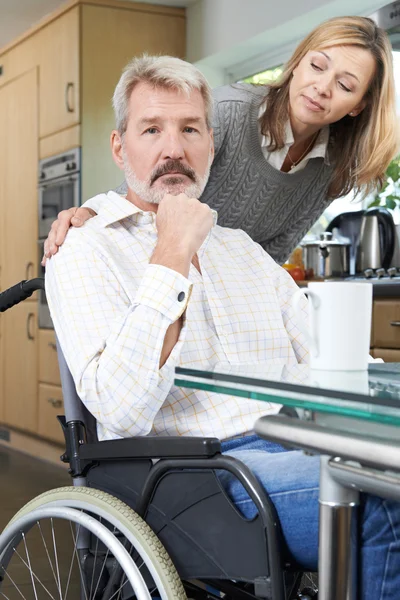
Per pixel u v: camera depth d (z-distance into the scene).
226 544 1.17
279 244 2.41
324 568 0.94
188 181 1.57
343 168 2.22
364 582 0.99
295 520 1.13
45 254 1.53
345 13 3.91
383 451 0.76
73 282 1.44
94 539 1.37
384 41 2.07
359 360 1.12
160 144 1.55
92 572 1.35
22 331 5.36
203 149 1.59
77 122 4.71
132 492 1.29
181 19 4.89
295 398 0.84
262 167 2.16
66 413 1.44
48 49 5.02
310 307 1.12
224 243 1.68
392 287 3.20
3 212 5.63
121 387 1.28
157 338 1.28
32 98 5.22
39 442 5.20
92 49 4.71
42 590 2.56
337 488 0.94
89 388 1.31
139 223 1.56
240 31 4.38
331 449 0.82
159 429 1.44
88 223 1.55
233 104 2.10
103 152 4.75
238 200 2.20
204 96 1.62
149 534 1.21
